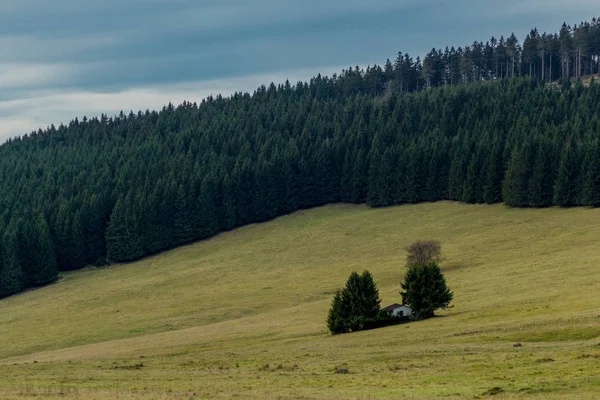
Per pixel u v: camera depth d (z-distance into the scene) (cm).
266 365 8725
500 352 8294
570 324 9475
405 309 12888
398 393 6259
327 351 10056
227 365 9312
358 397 6031
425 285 12900
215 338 13250
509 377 6725
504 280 15825
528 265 17562
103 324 17250
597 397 5650
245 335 13275
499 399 5819
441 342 9681
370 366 8206
